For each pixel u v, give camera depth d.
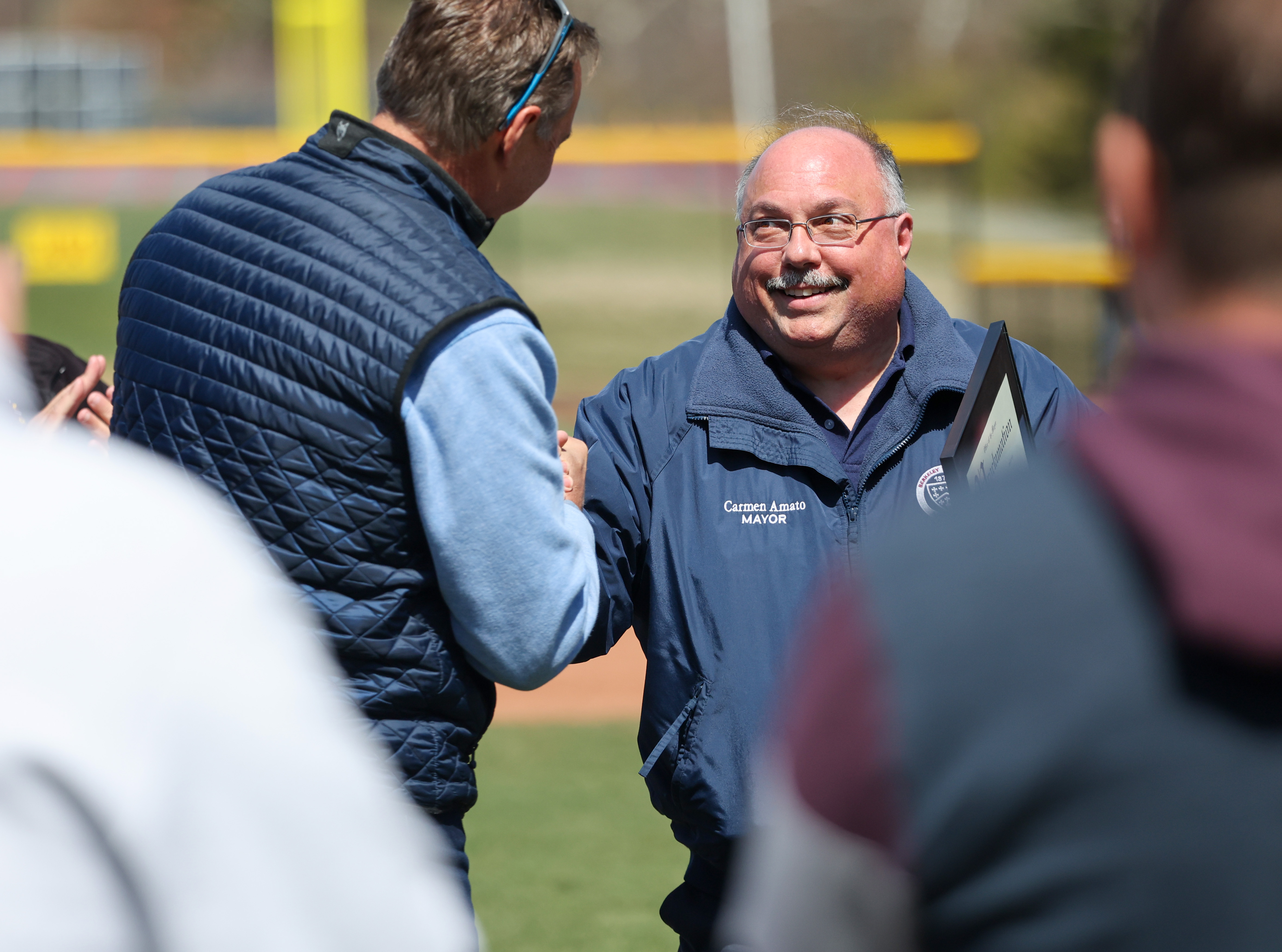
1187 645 2.50
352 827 2.80
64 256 49.47
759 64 113.62
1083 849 2.55
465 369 5.83
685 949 7.80
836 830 2.71
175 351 6.18
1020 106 93.88
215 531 2.84
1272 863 2.49
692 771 7.41
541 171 6.87
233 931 2.61
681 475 7.78
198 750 2.61
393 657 5.98
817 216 7.71
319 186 6.25
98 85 58.59
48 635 2.50
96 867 2.47
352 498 5.87
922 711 2.62
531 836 14.09
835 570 7.51
